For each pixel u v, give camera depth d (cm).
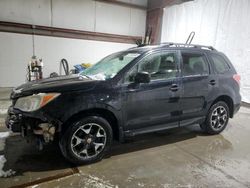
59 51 858
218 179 256
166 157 308
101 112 280
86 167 272
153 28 1006
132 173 263
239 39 643
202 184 245
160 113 320
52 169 264
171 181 249
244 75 638
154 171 269
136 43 961
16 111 264
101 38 934
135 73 296
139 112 299
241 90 648
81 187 231
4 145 322
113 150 324
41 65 767
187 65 346
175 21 881
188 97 343
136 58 303
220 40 700
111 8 943
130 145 344
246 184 247
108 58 369
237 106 412
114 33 973
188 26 823
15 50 781
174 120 339
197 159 304
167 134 397
